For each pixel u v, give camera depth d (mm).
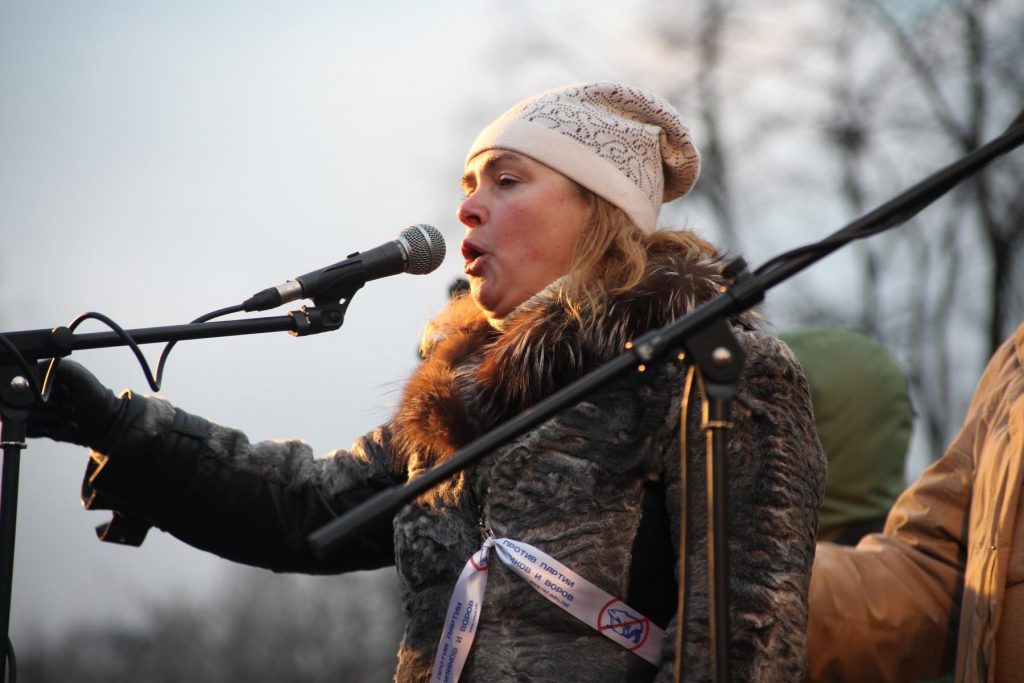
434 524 4242
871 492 6336
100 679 35500
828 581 5203
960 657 4559
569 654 3900
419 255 4613
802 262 3582
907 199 3559
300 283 4492
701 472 3918
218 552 4938
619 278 4383
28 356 4242
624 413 4074
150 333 4328
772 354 4027
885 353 6594
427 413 4344
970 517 4809
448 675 3973
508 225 4516
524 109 4633
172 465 4809
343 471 4867
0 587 4094
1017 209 18141
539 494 4055
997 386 4863
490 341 4633
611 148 4551
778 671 3719
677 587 4008
